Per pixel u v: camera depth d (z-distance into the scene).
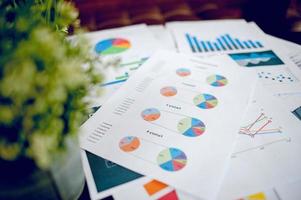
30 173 0.30
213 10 0.83
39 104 0.25
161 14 0.83
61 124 0.28
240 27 0.72
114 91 0.54
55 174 0.32
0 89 0.25
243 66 0.59
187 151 0.42
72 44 0.35
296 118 0.47
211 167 0.40
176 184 0.38
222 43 0.67
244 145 0.43
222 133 0.44
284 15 0.78
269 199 0.37
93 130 0.46
